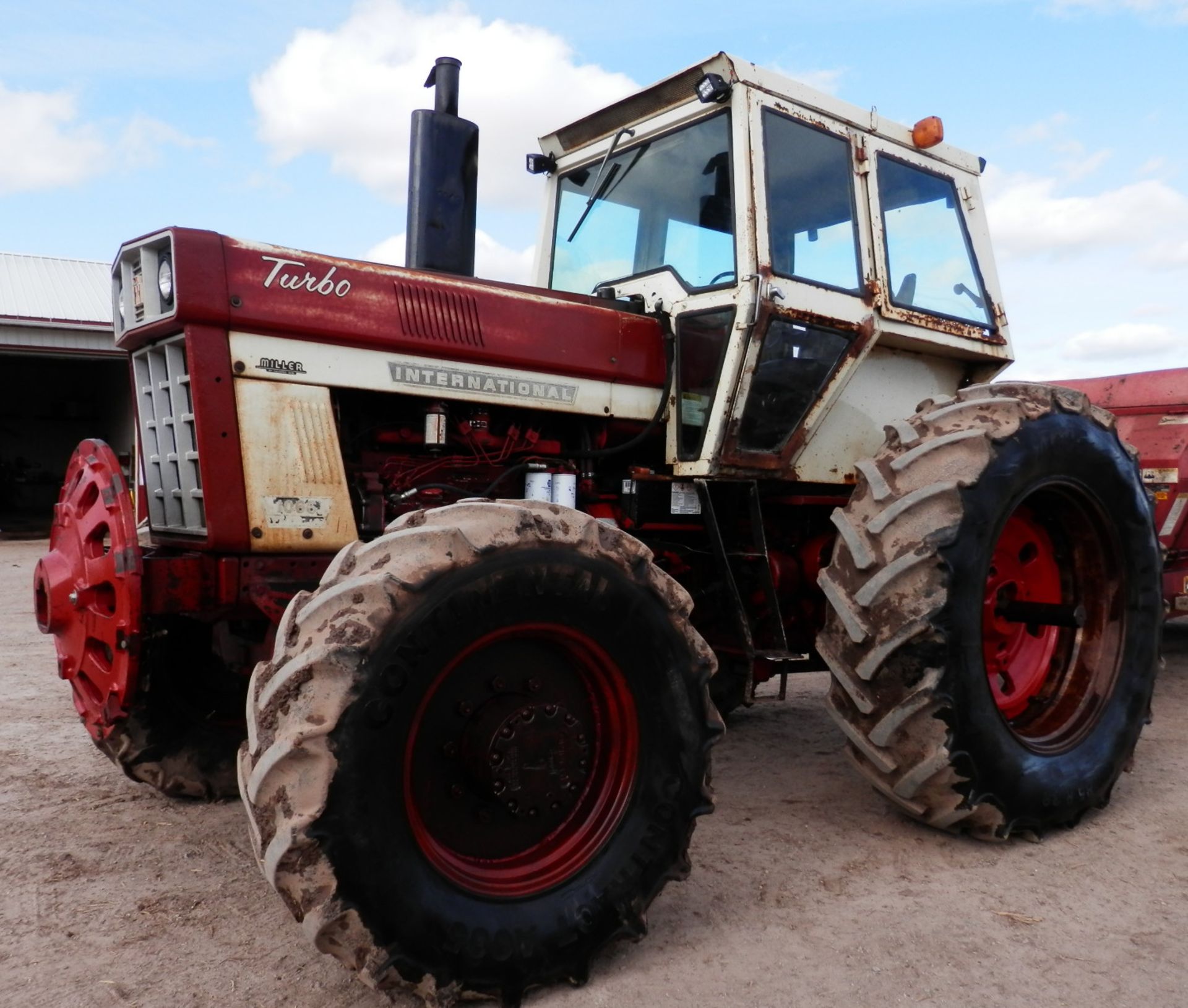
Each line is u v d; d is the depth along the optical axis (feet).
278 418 8.73
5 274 57.16
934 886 8.75
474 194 11.38
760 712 15.46
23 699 15.23
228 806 10.56
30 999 6.64
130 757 10.27
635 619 7.44
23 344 49.19
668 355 11.08
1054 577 11.31
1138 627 10.93
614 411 10.84
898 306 11.89
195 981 6.95
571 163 13.17
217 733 10.75
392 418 9.82
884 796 10.18
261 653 9.35
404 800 6.53
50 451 76.48
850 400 12.12
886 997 6.86
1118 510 10.77
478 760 7.09
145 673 9.68
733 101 10.53
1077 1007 6.73
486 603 6.81
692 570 12.11
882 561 9.30
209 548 8.46
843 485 12.37
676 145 11.51
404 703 6.48
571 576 7.15
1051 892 8.64
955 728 9.14
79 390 76.95
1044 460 9.96
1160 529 18.04
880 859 9.37
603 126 12.48
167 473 9.17
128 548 8.13
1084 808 10.22
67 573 8.91
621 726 7.59
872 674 9.27
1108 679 10.79
